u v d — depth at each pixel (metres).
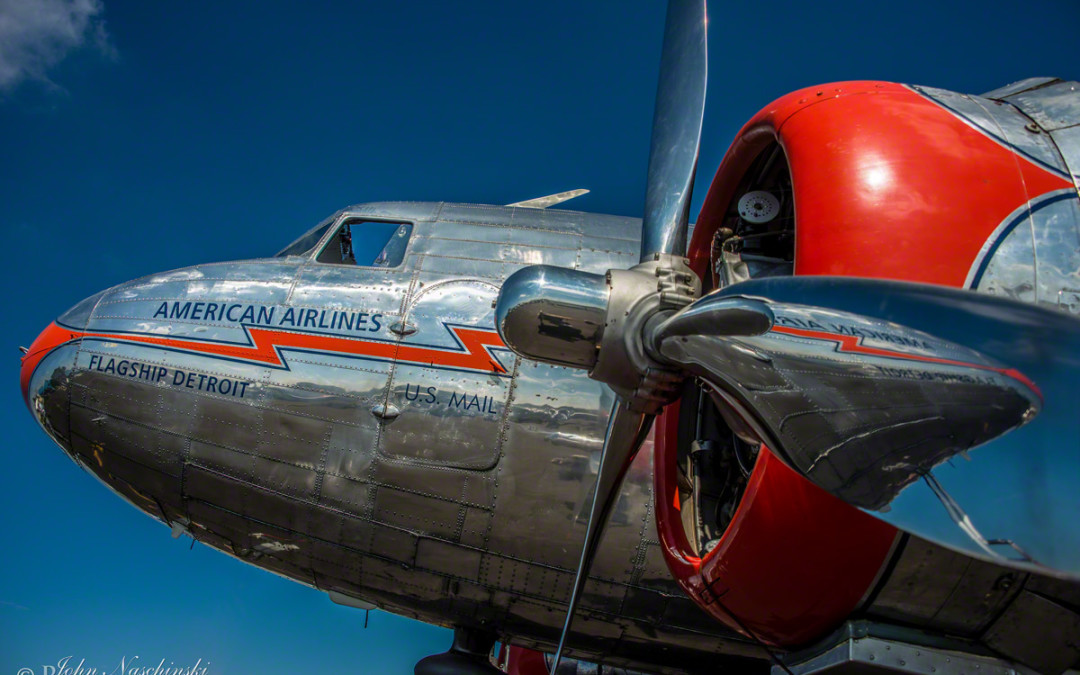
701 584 3.83
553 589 4.94
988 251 3.18
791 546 3.35
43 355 5.56
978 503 2.09
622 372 3.10
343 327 5.25
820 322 2.39
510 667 7.58
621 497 4.87
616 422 3.38
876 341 2.29
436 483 4.89
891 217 3.25
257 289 5.52
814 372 2.48
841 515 3.23
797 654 3.81
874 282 2.24
